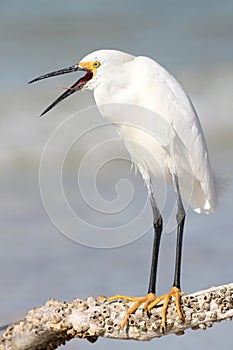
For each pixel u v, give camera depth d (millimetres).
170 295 7547
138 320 7449
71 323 7371
